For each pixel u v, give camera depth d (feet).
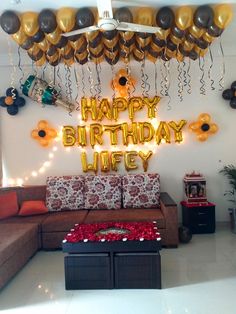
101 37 11.36
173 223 13.03
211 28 10.59
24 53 15.53
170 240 13.03
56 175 16.35
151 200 14.99
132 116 15.98
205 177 16.17
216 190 16.21
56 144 16.31
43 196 15.37
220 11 10.15
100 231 10.67
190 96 16.08
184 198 15.99
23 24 10.36
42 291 9.58
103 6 8.59
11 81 16.15
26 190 15.26
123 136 16.05
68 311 8.38
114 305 8.63
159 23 10.41
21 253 11.09
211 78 16.03
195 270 10.74
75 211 14.80
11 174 16.39
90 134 16.12
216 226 16.12
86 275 9.68
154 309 8.34
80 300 8.98
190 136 16.16
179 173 16.22
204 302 8.61
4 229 12.01
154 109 15.98
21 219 13.80
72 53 12.55
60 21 10.12
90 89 16.12
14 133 16.26
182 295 9.05
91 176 15.52
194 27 10.77
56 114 16.21
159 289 9.48
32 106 16.20
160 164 16.22
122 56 13.19
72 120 16.24
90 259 9.68
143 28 9.68
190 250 12.71
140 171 16.24
